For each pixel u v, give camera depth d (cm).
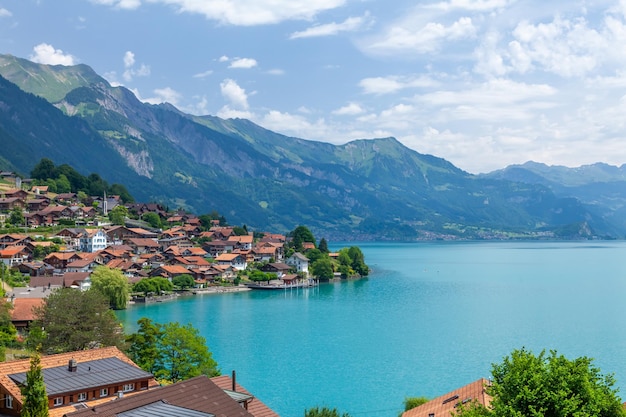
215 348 13912
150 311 19775
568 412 4269
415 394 10369
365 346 14088
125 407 5150
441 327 16562
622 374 11500
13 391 6091
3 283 19712
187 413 5103
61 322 9606
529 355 4856
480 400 6875
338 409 9606
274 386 10881
